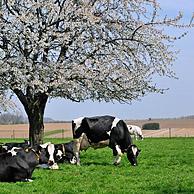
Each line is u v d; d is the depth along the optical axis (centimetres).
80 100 3089
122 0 3075
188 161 2980
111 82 3005
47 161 2572
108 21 3077
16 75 2744
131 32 3105
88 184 1959
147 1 3103
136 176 2222
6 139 6384
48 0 2880
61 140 5897
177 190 1795
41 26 2872
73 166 2677
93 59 2953
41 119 3077
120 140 2762
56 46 2978
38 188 1853
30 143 2847
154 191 1780
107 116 2825
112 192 1759
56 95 3005
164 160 3034
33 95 3012
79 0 2941
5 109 2838
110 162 2953
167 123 12681
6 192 1733
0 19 2845
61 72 2827
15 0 2916
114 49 3048
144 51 3145
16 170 2036
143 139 6156
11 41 2816
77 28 2930
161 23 3120
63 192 1769
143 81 3100
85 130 2795
